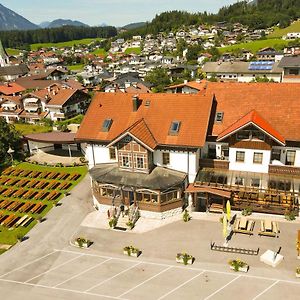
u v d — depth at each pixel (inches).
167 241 1519.4
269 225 1510.8
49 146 2795.3
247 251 1397.6
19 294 1274.6
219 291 1216.2
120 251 1478.8
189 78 5570.9
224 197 1656.0
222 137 1672.0
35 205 1919.3
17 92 5187.0
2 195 2084.2
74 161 2546.8
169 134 1737.2
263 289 1206.9
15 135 2755.9
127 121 1855.3
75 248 1521.9
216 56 7657.5
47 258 1465.3
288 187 1636.3
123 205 1770.4
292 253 1376.7
